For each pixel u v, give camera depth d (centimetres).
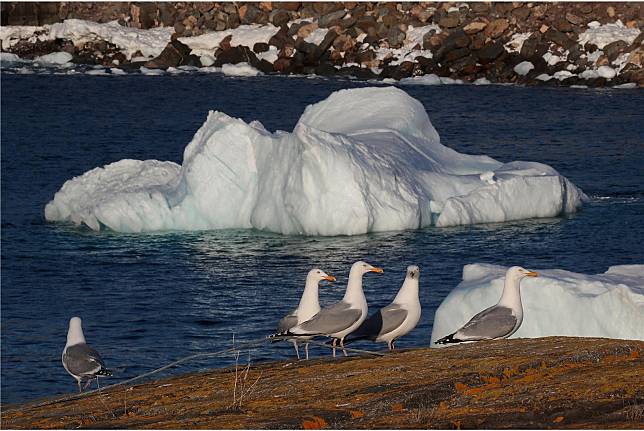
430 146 5366
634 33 9719
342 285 3838
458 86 9406
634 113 8106
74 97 9031
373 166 4697
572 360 1418
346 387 1422
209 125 5100
